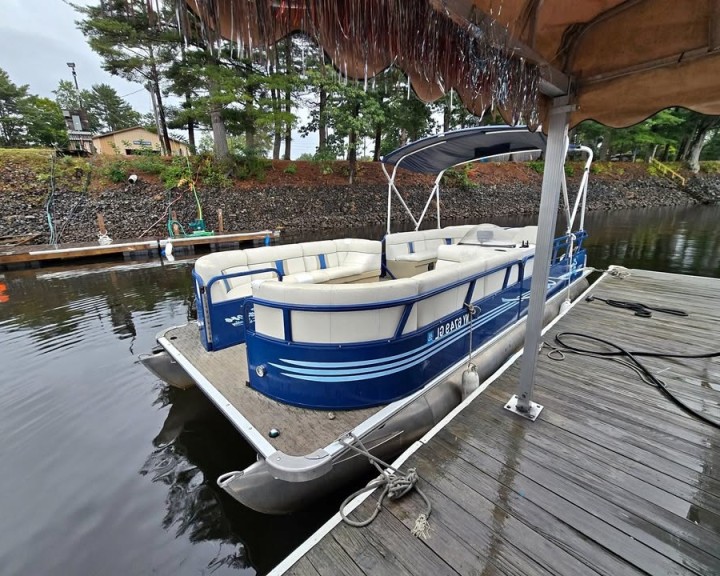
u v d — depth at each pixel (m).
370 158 19.17
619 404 2.36
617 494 1.66
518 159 5.31
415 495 1.68
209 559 1.84
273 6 0.82
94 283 7.18
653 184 21.86
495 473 1.79
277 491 1.82
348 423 2.08
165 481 2.34
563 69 1.71
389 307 2.15
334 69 1.00
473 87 1.23
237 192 13.43
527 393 2.22
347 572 1.35
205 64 9.73
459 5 1.03
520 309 3.87
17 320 5.16
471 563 1.36
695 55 1.48
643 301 4.53
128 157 13.54
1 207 10.42
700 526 1.49
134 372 3.69
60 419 2.95
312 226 13.97
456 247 3.80
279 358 2.21
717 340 3.34
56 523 2.01
